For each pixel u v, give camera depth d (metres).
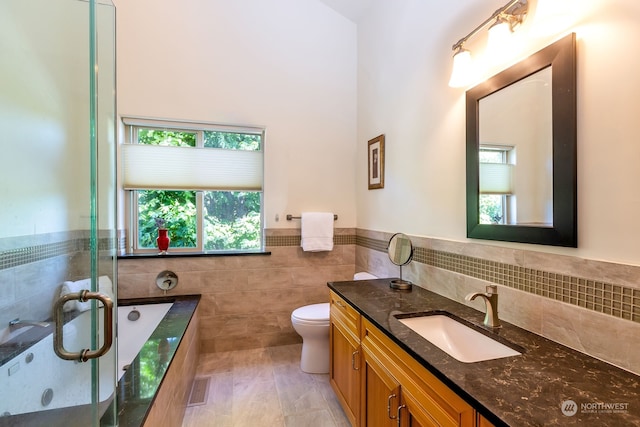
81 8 1.38
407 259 1.90
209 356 2.50
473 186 1.45
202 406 1.84
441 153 1.70
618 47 0.88
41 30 1.38
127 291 2.43
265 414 1.77
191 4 2.53
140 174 2.51
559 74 1.04
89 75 1.38
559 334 1.05
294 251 2.76
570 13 0.99
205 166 2.64
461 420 0.80
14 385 1.16
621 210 0.88
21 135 1.34
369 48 2.63
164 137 2.64
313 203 2.82
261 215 2.84
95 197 1.35
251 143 2.81
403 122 2.09
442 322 1.40
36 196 1.31
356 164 2.90
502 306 1.29
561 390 0.77
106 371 1.17
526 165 1.17
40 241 1.29
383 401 1.23
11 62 1.33
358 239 2.84
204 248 2.74
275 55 2.72
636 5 0.84
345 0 2.65
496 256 1.32
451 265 1.61
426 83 1.83
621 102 0.88
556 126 1.05
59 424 1.12
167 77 2.49
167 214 2.67
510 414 0.67
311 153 2.81
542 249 1.12
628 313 0.86
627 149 0.86
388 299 1.61
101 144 1.43
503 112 1.29
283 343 2.72
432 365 0.90
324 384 2.09
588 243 0.96
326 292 2.83
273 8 2.71
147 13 2.46
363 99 2.75
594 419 0.66
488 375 0.84
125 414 1.12
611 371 0.86
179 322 1.97
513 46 1.24
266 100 2.70
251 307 2.65
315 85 2.81
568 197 1.01
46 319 1.21
